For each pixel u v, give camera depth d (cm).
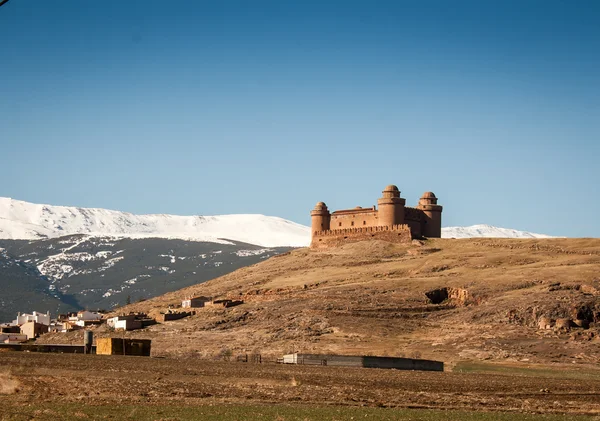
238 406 14850
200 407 14538
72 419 12800
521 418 14688
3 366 19962
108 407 14162
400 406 15850
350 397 16638
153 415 13425
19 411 13362
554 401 17438
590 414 15825
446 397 17412
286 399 16100
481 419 14400
